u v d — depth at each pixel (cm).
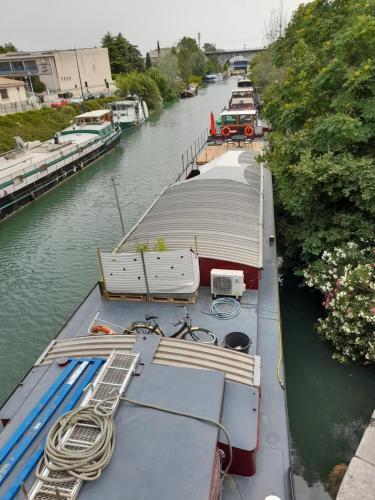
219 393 621
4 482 509
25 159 3231
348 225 1289
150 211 1571
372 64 1255
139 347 749
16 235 2381
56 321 1534
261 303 1150
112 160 4019
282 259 1692
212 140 3475
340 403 1073
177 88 8994
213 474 501
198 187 1717
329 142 1304
